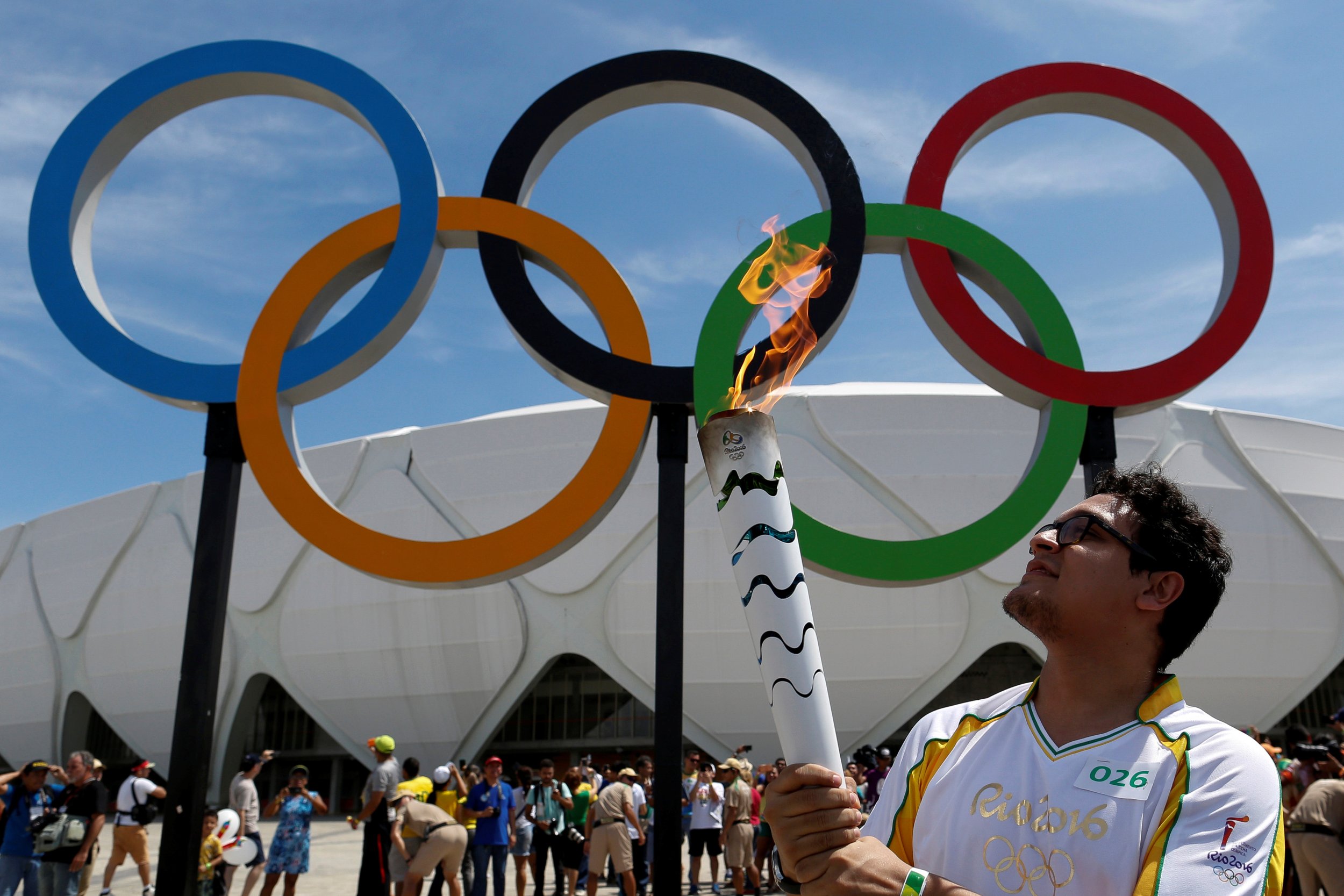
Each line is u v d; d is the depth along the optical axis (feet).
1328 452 101.30
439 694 101.09
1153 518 5.95
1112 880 5.16
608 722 110.11
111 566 112.16
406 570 26.18
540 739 110.52
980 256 28.40
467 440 102.89
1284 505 97.86
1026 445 98.27
